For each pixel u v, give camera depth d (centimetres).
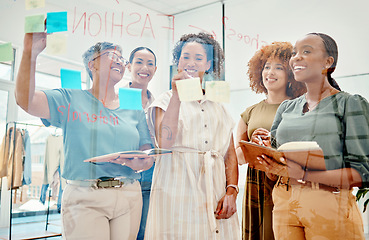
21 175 108
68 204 107
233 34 133
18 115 109
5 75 110
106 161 111
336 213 121
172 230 113
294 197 124
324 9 139
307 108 130
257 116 130
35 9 111
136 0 125
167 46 125
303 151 125
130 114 117
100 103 115
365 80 134
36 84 110
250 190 125
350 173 122
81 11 117
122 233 109
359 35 135
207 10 132
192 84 121
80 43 115
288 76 133
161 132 117
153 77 121
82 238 106
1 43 109
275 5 136
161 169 116
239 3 134
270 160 126
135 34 123
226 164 123
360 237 122
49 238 108
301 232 124
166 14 129
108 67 117
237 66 133
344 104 127
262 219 123
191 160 116
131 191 112
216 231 115
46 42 112
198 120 120
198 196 114
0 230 106
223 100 125
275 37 136
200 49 126
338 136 124
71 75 114
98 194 108
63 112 111
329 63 136
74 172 108
